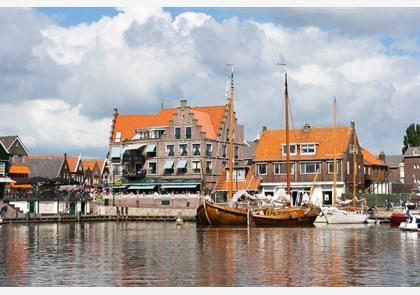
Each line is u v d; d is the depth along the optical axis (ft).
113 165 443.32
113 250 181.78
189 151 416.05
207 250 178.81
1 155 392.27
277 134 407.44
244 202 312.09
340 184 384.88
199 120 421.18
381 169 463.01
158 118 447.01
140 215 376.48
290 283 122.93
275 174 395.34
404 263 148.25
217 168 422.41
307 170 390.42
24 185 422.00
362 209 326.44
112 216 379.96
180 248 185.47
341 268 140.87
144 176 426.92
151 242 207.92
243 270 138.51
